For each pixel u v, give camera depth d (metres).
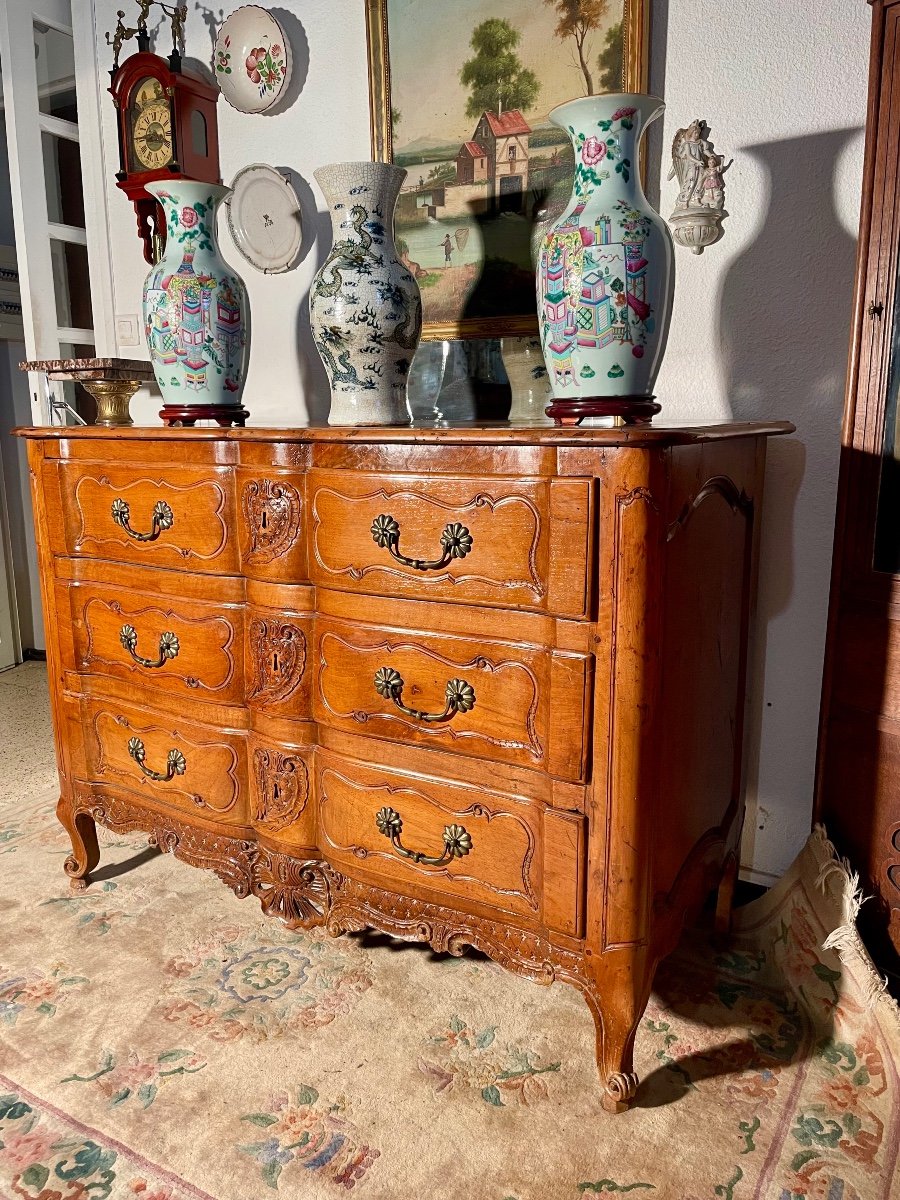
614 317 1.27
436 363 2.02
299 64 2.12
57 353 2.59
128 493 1.65
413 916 1.46
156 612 1.65
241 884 1.65
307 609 1.48
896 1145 1.23
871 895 1.48
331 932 1.55
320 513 1.42
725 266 1.70
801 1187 1.16
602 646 1.19
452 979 1.63
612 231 1.26
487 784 1.34
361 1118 1.29
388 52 1.96
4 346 3.60
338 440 1.34
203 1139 1.25
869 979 1.38
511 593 1.25
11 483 3.70
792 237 1.63
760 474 1.63
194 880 1.98
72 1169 1.20
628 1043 1.28
